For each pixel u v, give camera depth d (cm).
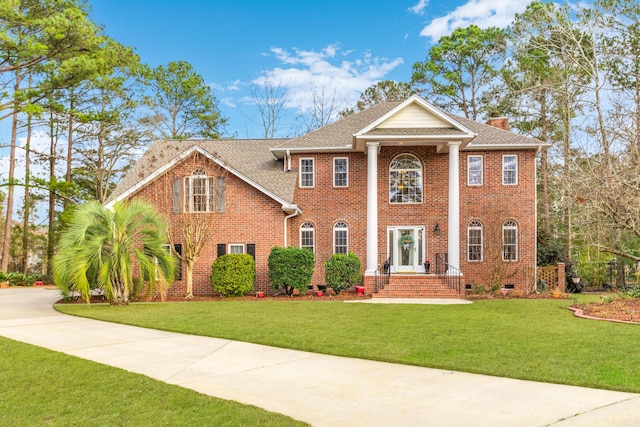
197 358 996
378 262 2609
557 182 2411
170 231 2319
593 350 1017
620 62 3369
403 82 5125
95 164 4197
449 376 848
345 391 763
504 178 2614
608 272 2859
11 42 2425
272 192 2408
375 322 1420
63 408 688
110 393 752
